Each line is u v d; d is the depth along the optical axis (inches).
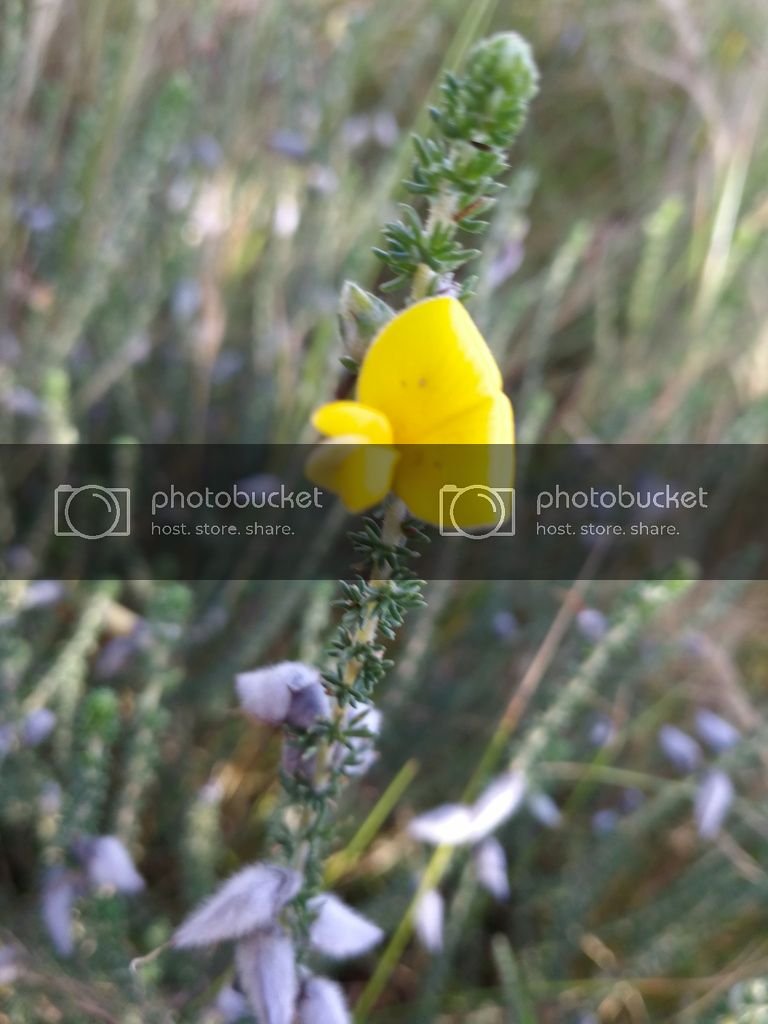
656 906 6.7
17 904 5.8
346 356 3.3
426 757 7.6
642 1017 6.5
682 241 10.5
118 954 4.8
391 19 11.0
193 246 8.8
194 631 7.5
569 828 7.5
